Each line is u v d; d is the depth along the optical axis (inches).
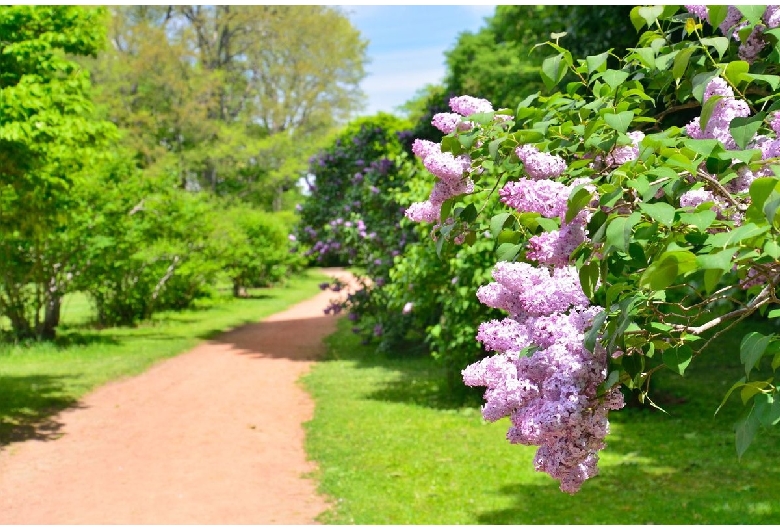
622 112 95.7
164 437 379.6
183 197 922.7
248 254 1214.3
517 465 310.0
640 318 95.1
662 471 294.0
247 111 1814.7
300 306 1128.8
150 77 1556.3
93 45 492.1
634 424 377.1
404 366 581.6
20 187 446.9
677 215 86.0
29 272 687.1
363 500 271.7
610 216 87.2
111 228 722.8
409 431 372.5
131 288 851.4
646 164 91.3
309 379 529.0
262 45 1807.3
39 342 677.9
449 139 113.6
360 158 751.1
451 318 406.6
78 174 503.5
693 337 89.9
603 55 105.8
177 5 1731.1
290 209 1999.3
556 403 84.8
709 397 428.1
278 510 266.7
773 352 82.7
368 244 636.7
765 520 231.1
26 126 382.0
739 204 92.4
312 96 1868.8
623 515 242.5
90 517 261.7
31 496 287.7
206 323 882.8
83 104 435.8
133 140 1504.7
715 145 87.0
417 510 258.7
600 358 87.7
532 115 113.6
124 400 469.1
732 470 292.4
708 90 100.7
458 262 376.2
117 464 331.9
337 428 381.7
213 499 281.4
